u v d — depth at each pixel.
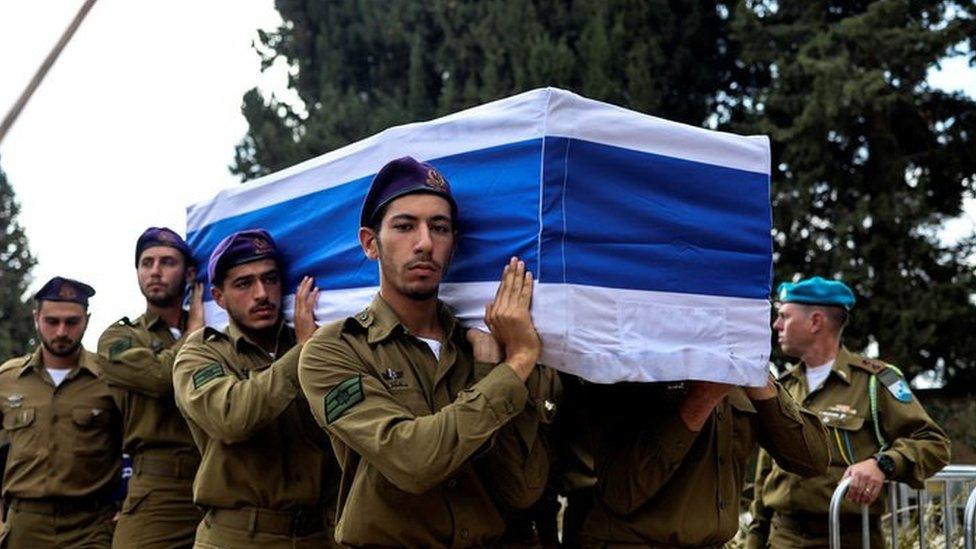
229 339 4.09
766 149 3.39
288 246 4.09
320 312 3.83
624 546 3.50
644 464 3.43
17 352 24.22
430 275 3.11
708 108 17.30
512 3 17.16
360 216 3.56
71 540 5.45
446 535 3.12
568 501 3.75
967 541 3.84
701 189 3.26
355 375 3.09
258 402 3.67
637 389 3.54
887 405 4.56
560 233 3.02
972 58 15.72
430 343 3.23
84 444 5.48
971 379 15.41
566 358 3.01
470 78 17.30
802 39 16.17
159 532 4.77
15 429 5.52
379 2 18.55
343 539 3.16
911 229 15.24
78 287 5.61
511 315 3.01
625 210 3.12
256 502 3.87
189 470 4.84
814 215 16.02
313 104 19.08
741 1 16.06
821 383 4.74
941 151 15.95
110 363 4.78
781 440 3.72
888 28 15.40
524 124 3.09
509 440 3.22
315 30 19.16
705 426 3.56
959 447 14.27
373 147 3.67
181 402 3.90
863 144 16.09
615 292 3.08
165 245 4.89
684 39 16.95
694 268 3.22
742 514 6.42
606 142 3.10
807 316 4.81
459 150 3.30
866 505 4.26
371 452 2.96
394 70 18.77
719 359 3.20
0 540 5.49
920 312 14.88
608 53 16.22
